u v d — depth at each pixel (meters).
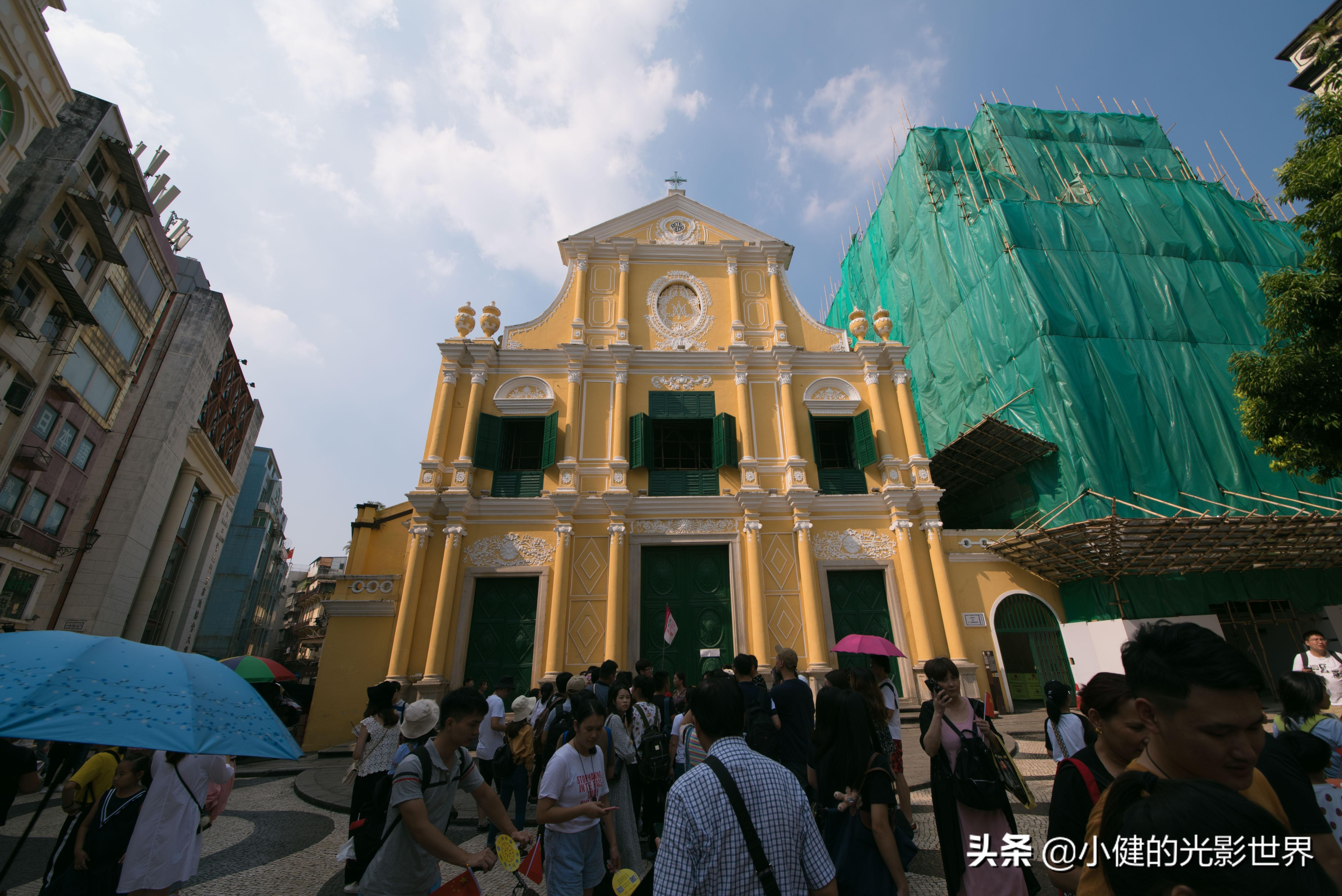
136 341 25.11
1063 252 20.47
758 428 17.61
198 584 34.41
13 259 17.42
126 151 20.56
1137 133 26.05
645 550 16.20
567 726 5.79
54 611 22.27
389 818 3.80
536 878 4.16
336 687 14.70
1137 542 14.34
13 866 7.00
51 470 21.56
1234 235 22.16
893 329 26.55
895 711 6.90
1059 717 5.72
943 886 5.65
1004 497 20.02
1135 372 18.58
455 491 15.60
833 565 16.16
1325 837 2.43
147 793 4.17
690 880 2.46
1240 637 18.14
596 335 18.58
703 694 3.01
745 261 19.73
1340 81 11.12
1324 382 10.95
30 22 14.76
